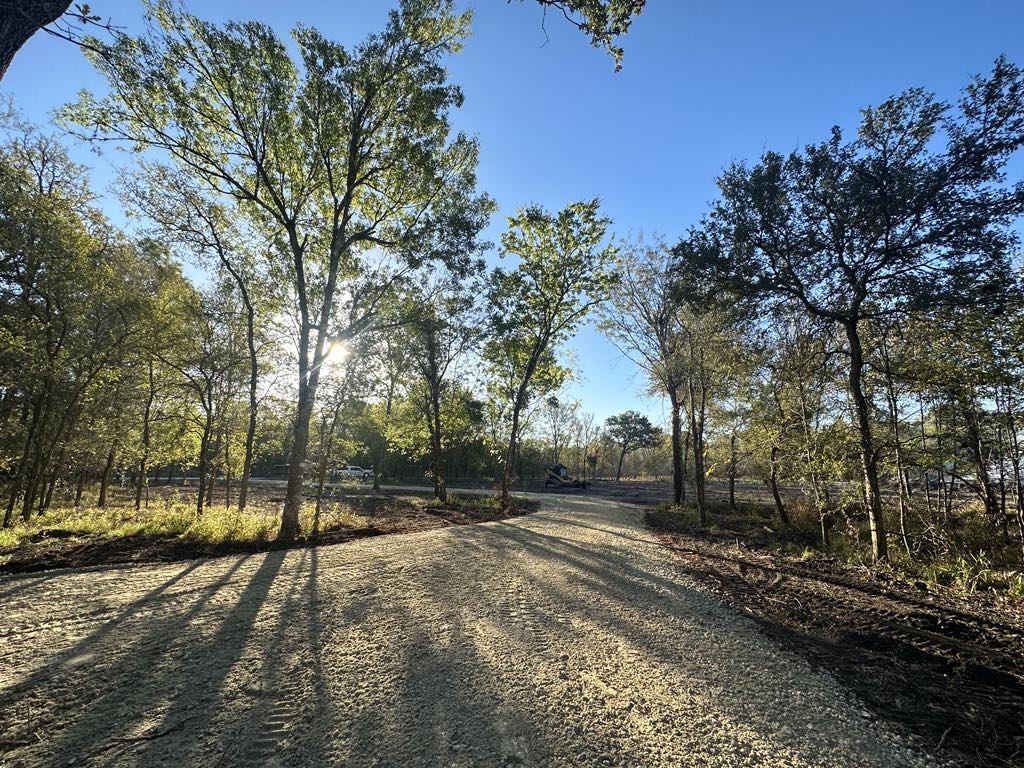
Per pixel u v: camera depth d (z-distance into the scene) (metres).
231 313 14.73
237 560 7.72
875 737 3.14
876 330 10.82
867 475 9.80
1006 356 8.62
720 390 16.41
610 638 4.75
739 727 3.20
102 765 2.62
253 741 2.88
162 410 17.89
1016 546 10.84
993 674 4.11
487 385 21.03
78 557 7.29
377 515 15.07
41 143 12.77
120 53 7.65
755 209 10.34
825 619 5.53
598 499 24.66
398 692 3.54
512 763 2.73
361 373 12.35
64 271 11.66
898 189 8.77
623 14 4.45
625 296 18.88
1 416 13.36
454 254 11.42
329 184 10.58
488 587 6.45
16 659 3.90
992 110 8.09
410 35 9.91
